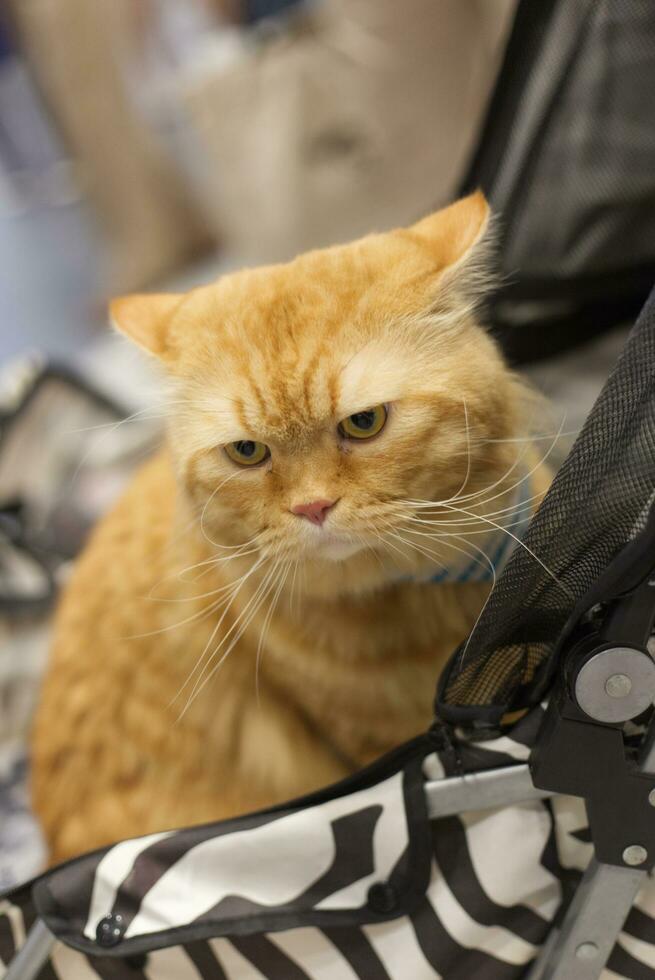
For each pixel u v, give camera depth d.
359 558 0.70
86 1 2.47
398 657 0.78
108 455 1.59
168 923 0.60
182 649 0.88
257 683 0.84
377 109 1.80
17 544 1.43
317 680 0.81
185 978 0.64
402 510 0.65
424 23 1.67
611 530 0.51
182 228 2.90
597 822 0.57
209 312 0.69
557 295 1.12
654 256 1.08
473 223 0.69
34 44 2.59
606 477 0.50
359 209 1.94
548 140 0.98
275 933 0.62
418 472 0.65
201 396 0.67
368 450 0.64
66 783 0.97
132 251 2.90
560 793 0.57
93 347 2.23
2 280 3.08
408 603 0.76
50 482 1.59
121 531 1.01
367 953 0.63
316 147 1.91
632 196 1.00
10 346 2.73
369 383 0.62
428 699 0.79
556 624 0.57
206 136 2.17
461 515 0.68
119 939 0.60
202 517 0.71
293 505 0.64
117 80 2.63
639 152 0.97
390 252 0.68
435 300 0.65
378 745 0.85
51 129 3.05
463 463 0.66
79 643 1.00
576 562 0.54
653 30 0.91
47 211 3.38
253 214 2.17
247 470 0.67
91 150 2.75
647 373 0.50
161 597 0.88
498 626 0.56
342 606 0.76
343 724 0.85
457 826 0.61
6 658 1.34
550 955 0.64
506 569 0.56
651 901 0.63
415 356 0.64
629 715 0.53
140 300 0.78
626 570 0.49
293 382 0.63
